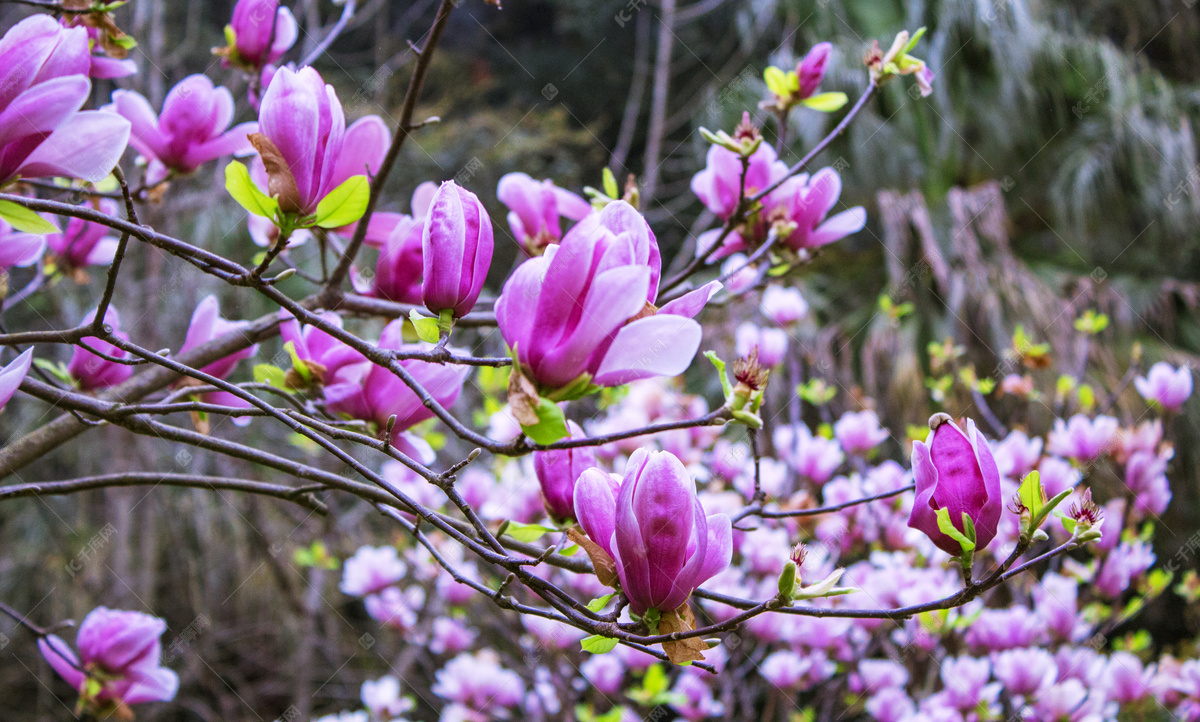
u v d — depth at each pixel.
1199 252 5.55
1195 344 5.07
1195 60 6.32
